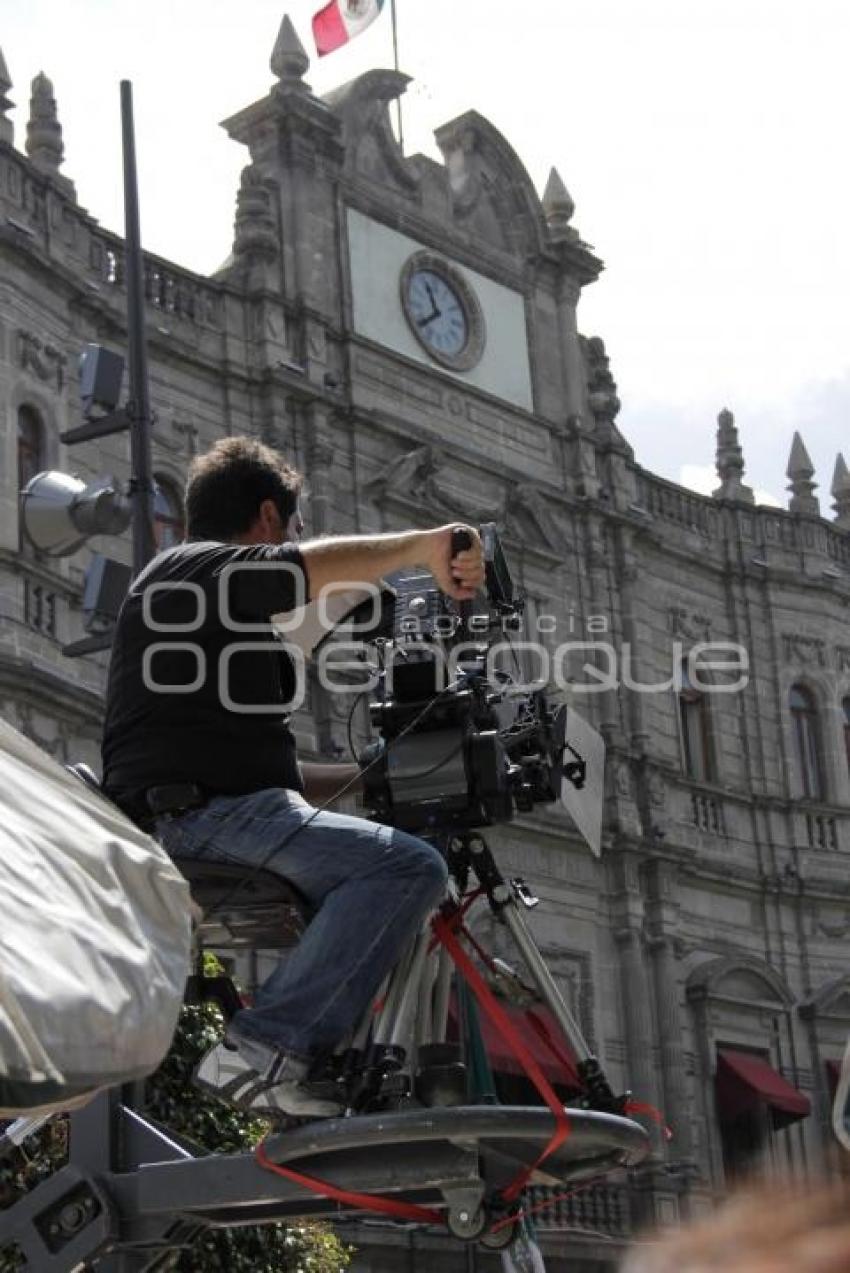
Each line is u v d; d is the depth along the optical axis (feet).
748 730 119.24
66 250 87.25
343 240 102.83
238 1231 48.37
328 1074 16.30
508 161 114.32
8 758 14.90
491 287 111.86
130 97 56.95
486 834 99.50
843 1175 7.02
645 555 116.88
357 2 104.32
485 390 109.09
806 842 118.93
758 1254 5.97
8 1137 20.67
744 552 122.62
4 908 13.64
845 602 127.03
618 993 105.40
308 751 90.12
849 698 125.49
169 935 14.69
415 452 101.65
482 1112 15.64
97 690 81.66
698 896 112.27
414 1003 16.72
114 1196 17.71
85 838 14.62
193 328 94.22
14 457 79.56
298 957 16.37
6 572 76.54
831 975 117.39
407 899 16.40
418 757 17.98
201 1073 17.22
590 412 116.98
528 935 17.93
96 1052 13.48
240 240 98.32
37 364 82.12
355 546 17.31
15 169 84.12
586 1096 17.28
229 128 103.09
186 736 17.39
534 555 107.76
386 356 102.94
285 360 97.35
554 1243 93.97
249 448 19.38
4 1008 13.03
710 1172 105.81
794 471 127.44
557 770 19.27
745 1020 111.45
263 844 16.87
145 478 52.65
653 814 109.81
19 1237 17.75
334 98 105.81
